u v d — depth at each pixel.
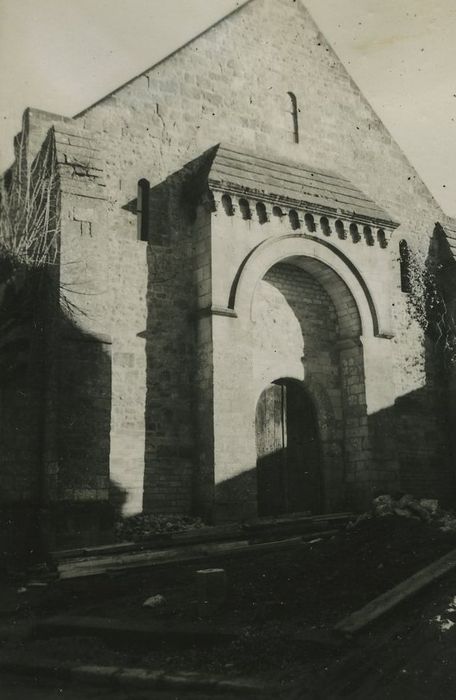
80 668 7.26
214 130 16.97
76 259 13.57
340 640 7.23
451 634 7.22
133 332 14.95
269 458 16.59
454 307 19.83
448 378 19.77
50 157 14.28
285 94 18.50
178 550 12.30
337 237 17.27
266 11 18.62
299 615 8.34
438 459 19.22
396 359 19.00
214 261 15.23
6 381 13.83
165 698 6.45
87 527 12.62
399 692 6.20
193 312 15.63
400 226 20.03
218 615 8.59
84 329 13.36
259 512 16.14
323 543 11.93
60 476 12.62
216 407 14.66
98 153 14.47
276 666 6.93
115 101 15.71
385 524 11.99
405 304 19.61
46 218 13.91
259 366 16.59
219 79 17.33
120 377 14.64
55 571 11.73
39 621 9.19
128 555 12.12
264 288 17.11
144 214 15.77
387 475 16.95
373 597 8.66
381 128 20.31
